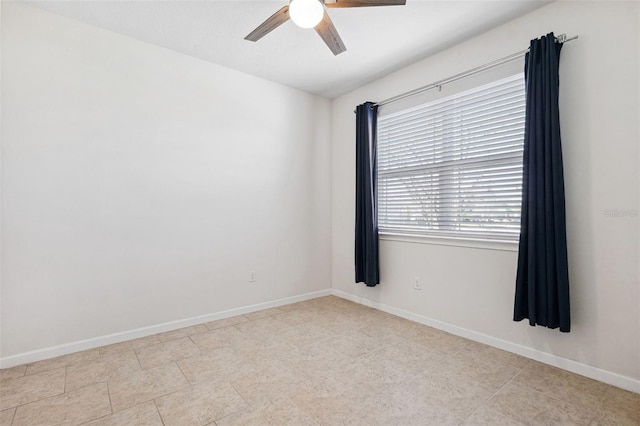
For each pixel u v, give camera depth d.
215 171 3.28
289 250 3.88
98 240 2.63
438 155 3.07
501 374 2.17
